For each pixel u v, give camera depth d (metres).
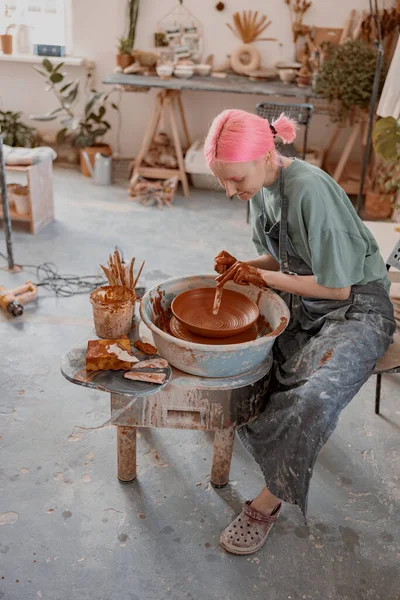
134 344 1.81
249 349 1.68
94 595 1.59
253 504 1.79
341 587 1.66
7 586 1.60
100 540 1.75
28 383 2.43
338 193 1.81
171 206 4.71
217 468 1.94
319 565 1.72
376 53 4.33
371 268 1.87
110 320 1.79
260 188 1.74
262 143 1.60
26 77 5.48
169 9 5.19
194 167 4.92
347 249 1.75
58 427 2.20
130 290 1.88
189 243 3.99
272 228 1.88
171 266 3.60
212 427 1.79
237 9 5.14
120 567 1.67
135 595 1.60
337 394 1.64
